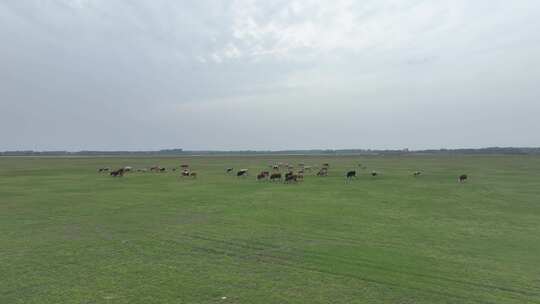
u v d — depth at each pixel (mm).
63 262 12188
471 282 10273
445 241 14984
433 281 10344
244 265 11859
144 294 9461
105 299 9141
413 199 27250
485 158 124750
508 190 32844
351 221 19094
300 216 20484
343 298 9164
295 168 68312
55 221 19141
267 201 26266
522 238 15539
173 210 22453
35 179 45000
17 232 16641
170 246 14234
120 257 12781
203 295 9391
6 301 9023
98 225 18125
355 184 38500
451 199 27234
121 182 41281
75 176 50000
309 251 13492
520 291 9641
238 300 9078
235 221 19094
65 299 9141
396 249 13727
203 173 57438
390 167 72375
